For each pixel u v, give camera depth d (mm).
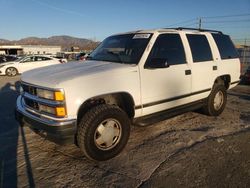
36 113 3662
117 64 4098
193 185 3133
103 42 5230
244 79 11750
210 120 5715
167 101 4555
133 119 4168
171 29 4895
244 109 6770
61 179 3334
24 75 4203
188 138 4625
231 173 3393
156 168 3561
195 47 5211
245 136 4715
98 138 3713
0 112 6684
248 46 20859
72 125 3393
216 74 5645
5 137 4801
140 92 4078
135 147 4266
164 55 4512
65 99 3334
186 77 4855
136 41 4469
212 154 3957
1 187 3166
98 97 3662
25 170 3564
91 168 3605
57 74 3713
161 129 5117
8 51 60812
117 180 3285
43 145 4398
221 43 6047
